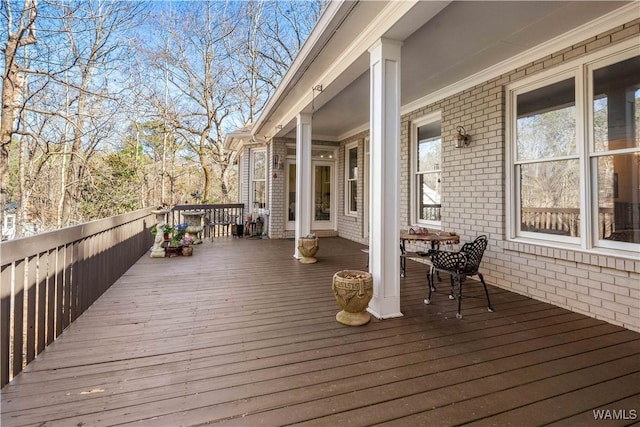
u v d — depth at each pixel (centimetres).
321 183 914
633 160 291
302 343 249
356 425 159
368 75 445
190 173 1617
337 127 786
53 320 252
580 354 233
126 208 1150
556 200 355
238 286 406
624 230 297
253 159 989
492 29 316
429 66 404
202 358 225
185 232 722
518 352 235
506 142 399
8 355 197
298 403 176
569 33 322
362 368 213
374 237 316
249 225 920
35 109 778
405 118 586
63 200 1029
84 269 315
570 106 337
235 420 163
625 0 273
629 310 279
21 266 212
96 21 871
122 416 164
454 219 471
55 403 174
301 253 551
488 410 171
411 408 172
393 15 280
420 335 264
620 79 294
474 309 327
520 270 376
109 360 221
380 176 307
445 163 489
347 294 282
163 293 375
